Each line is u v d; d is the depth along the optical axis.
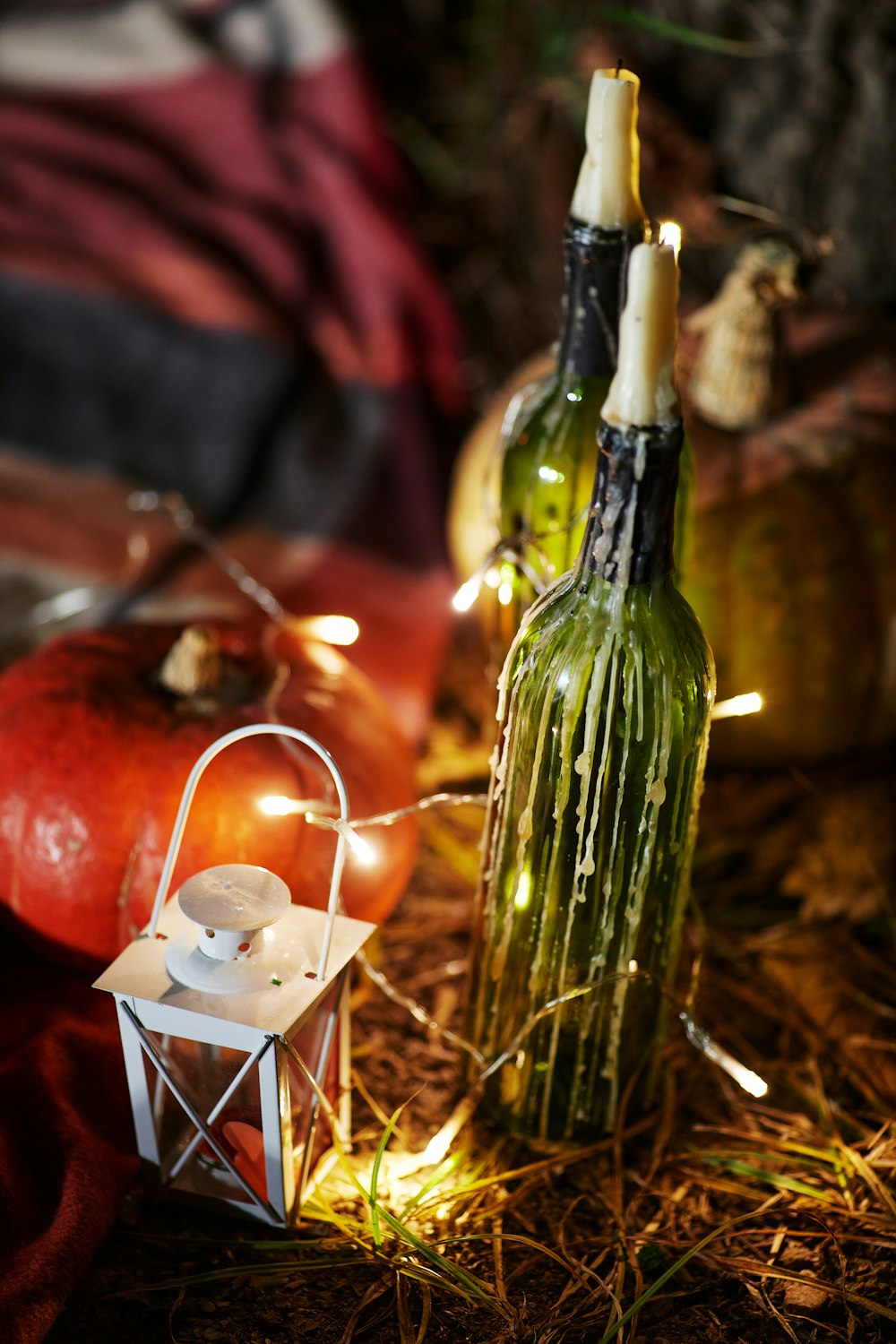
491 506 0.81
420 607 1.07
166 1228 0.70
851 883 0.86
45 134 1.31
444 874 0.90
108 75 1.34
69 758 0.73
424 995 0.82
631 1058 0.73
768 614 0.89
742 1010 0.82
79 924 0.74
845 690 0.91
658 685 0.64
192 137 1.33
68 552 1.05
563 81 1.26
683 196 1.02
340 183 1.29
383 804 0.77
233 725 0.75
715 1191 0.73
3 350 1.18
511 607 0.79
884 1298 0.68
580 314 0.73
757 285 0.88
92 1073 0.73
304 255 1.26
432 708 1.01
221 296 1.21
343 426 1.19
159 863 0.72
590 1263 0.70
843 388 0.95
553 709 0.65
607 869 0.67
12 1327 0.62
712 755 0.94
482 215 1.39
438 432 1.22
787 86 1.10
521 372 1.01
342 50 1.34
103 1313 0.66
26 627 1.00
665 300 0.59
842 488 0.91
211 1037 0.64
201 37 1.36
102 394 1.17
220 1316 0.67
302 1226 0.70
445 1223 0.71
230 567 0.97
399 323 1.24
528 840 0.68
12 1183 0.68
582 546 0.64
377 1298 0.68
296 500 1.13
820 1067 0.79
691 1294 0.68
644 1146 0.75
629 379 0.60
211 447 1.15
